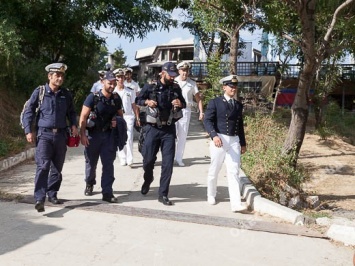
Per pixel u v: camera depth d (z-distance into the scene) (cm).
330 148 1391
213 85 1412
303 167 1086
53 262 462
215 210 659
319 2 858
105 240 527
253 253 508
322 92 1608
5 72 1199
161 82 671
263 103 1769
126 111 914
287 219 615
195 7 1210
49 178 643
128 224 582
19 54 1207
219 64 1415
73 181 799
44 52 1656
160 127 668
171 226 582
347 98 2628
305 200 805
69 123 642
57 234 538
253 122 1146
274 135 1042
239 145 666
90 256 481
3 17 1282
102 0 1522
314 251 520
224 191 770
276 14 866
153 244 522
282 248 525
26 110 601
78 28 1591
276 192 766
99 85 921
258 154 862
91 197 698
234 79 654
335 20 851
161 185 678
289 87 2639
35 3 1366
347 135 1706
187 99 929
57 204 644
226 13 911
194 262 479
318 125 1634
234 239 546
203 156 1069
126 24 1592
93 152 681
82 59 1697
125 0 1563
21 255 476
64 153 630
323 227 596
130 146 929
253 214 647
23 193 707
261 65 2780
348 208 825
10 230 546
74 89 1694
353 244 539
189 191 762
